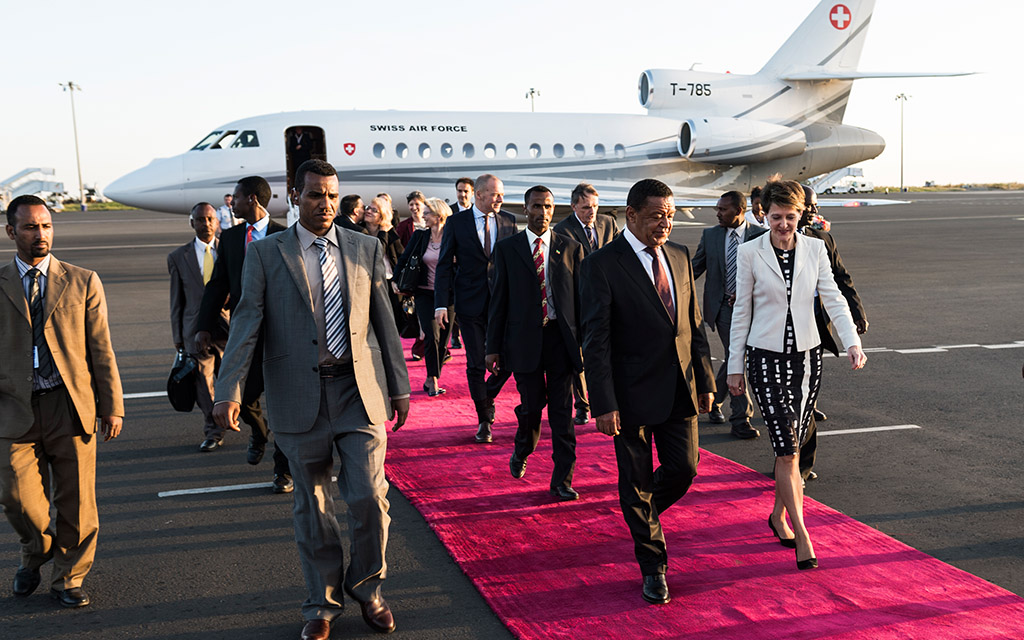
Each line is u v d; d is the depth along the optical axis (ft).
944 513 15.78
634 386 12.48
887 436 21.11
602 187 75.05
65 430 12.23
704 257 21.61
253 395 18.60
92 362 12.57
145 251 82.58
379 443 11.61
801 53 84.64
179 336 19.99
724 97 82.02
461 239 20.77
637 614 11.85
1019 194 261.44
